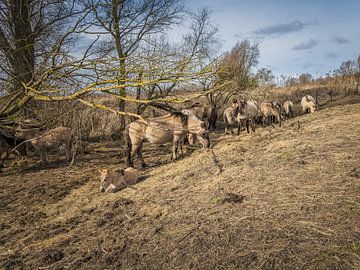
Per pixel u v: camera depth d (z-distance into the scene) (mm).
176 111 9945
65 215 6262
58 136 11547
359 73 37500
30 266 4254
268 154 7340
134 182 7777
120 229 4945
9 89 9219
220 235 4066
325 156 6180
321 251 3312
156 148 13648
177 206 5383
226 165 7199
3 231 5766
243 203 4871
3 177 9891
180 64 7395
